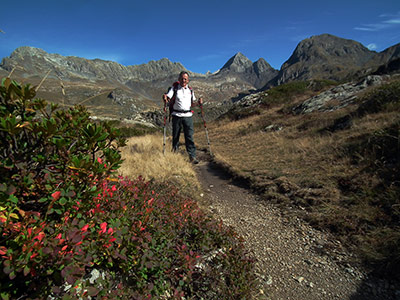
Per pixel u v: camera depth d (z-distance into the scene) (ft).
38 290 4.40
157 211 8.39
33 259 4.02
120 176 9.10
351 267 8.86
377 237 9.87
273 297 7.47
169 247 7.07
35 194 4.89
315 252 9.91
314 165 19.07
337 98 45.21
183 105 21.98
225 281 7.34
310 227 11.75
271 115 55.16
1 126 3.94
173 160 20.48
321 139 25.62
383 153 15.51
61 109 5.28
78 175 4.91
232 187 18.42
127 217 6.77
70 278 4.19
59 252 4.27
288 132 36.19
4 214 4.20
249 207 14.65
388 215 10.81
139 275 6.18
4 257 3.88
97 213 5.70
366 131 21.70
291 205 14.07
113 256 5.37
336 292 7.79
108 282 5.44
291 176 17.57
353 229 10.82
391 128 17.44
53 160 4.91
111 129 5.72
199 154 31.50
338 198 13.33
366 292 7.74
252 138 38.83
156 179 15.23
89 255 4.70
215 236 8.98
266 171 19.43
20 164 4.33
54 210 4.76
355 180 14.33
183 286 6.94
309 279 8.36
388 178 13.19
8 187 4.13
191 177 18.25
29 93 4.30
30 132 4.84
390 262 8.48
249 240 10.78
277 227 12.06
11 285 4.23
